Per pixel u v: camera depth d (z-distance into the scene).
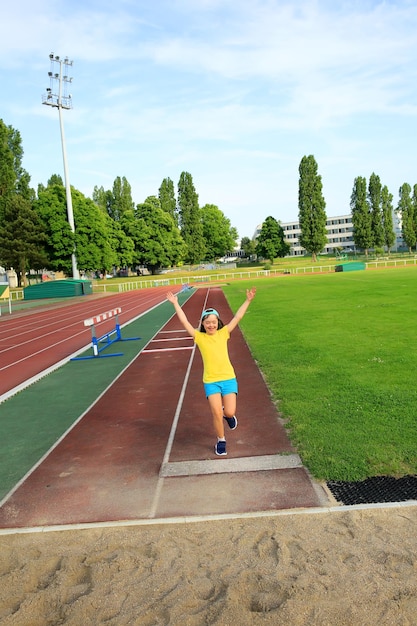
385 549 3.49
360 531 3.74
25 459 5.86
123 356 12.77
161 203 96.62
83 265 61.53
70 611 3.09
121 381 9.80
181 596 3.15
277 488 4.56
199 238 94.44
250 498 4.41
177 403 7.85
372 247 101.44
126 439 6.31
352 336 12.87
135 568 3.49
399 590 3.06
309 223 89.62
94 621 3.00
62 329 21.25
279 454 5.38
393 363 9.34
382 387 7.66
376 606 2.94
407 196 104.00
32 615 3.10
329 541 3.64
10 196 60.22
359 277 45.41
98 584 3.33
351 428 5.91
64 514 4.38
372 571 3.26
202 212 107.62
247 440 5.91
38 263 60.28
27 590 3.38
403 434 5.60
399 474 4.64
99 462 5.59
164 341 14.98
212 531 3.89
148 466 5.36
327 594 3.06
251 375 9.35
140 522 4.09
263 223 97.81
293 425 6.18
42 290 49.31
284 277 60.94
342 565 3.34
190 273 82.50
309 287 35.56
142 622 2.97
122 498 4.62
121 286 64.31
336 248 121.44
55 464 5.62
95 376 10.49
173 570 3.43
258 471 4.98
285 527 3.87
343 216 136.12
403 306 19.12
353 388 7.70
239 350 12.21
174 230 85.00
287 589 3.12
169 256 84.12
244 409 7.19
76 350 14.65
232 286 47.84
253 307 23.41
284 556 3.46
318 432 5.84
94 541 3.89
